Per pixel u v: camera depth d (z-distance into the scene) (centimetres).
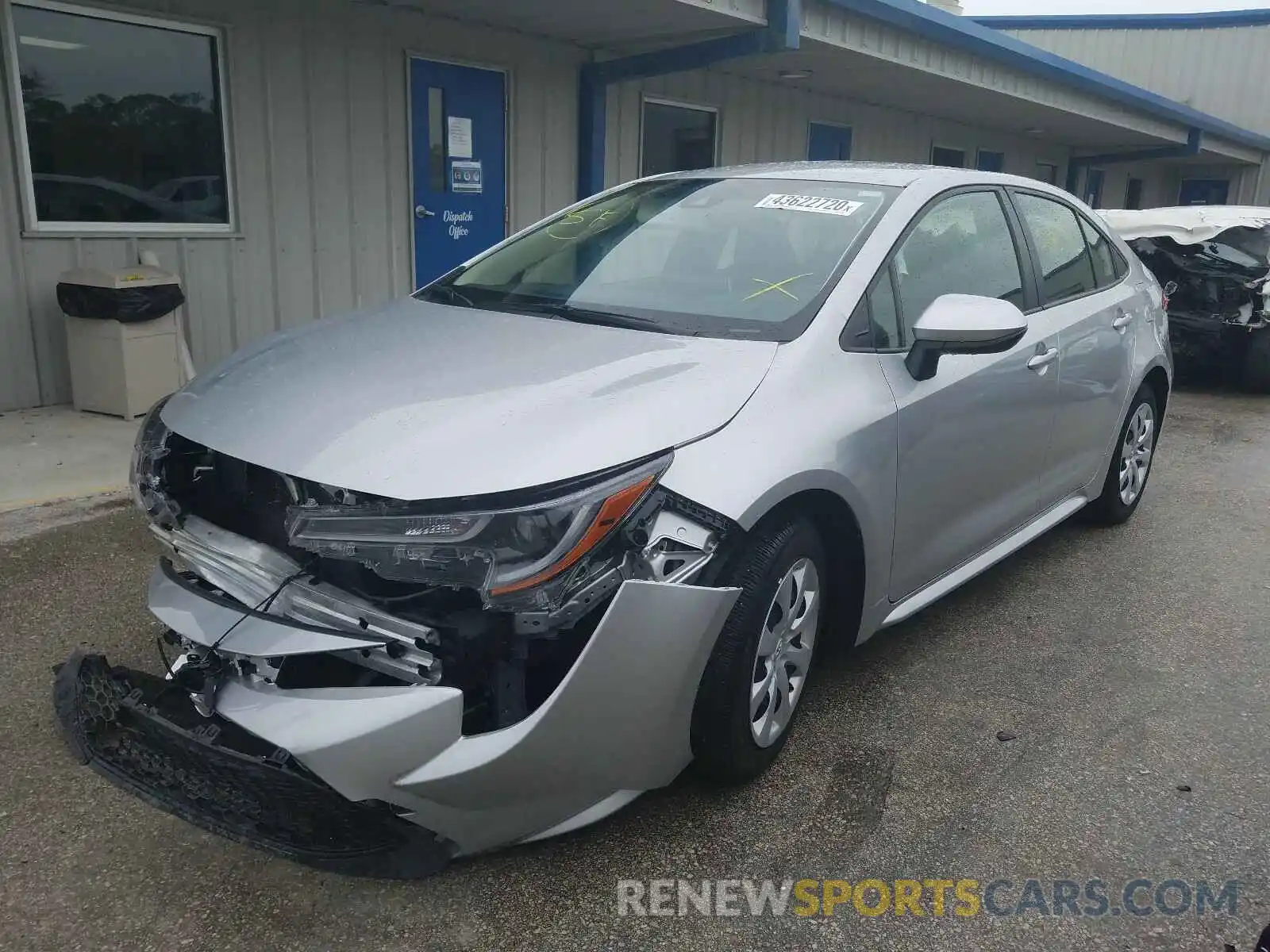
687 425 249
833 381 288
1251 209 1062
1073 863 259
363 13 740
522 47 850
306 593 231
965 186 377
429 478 220
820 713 327
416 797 220
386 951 221
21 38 588
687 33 839
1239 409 897
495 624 225
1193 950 232
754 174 383
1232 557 488
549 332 299
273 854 230
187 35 659
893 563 316
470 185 840
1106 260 475
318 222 748
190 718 239
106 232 640
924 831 270
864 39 926
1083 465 450
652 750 247
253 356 296
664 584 233
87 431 590
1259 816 281
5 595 378
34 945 218
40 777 274
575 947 225
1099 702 342
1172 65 2312
